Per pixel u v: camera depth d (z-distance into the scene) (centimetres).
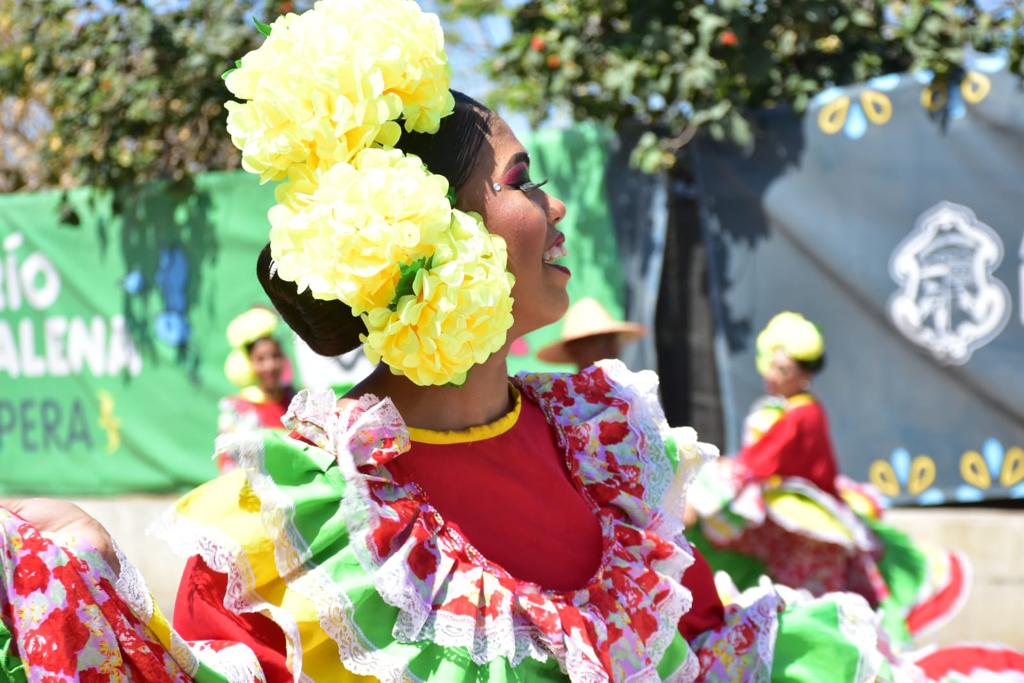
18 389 650
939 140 488
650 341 502
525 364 527
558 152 515
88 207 624
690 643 179
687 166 518
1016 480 486
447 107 147
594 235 510
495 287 137
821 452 441
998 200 481
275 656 144
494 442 158
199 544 138
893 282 494
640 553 165
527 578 154
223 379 600
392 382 157
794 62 531
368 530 141
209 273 599
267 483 141
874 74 520
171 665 138
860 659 178
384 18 141
